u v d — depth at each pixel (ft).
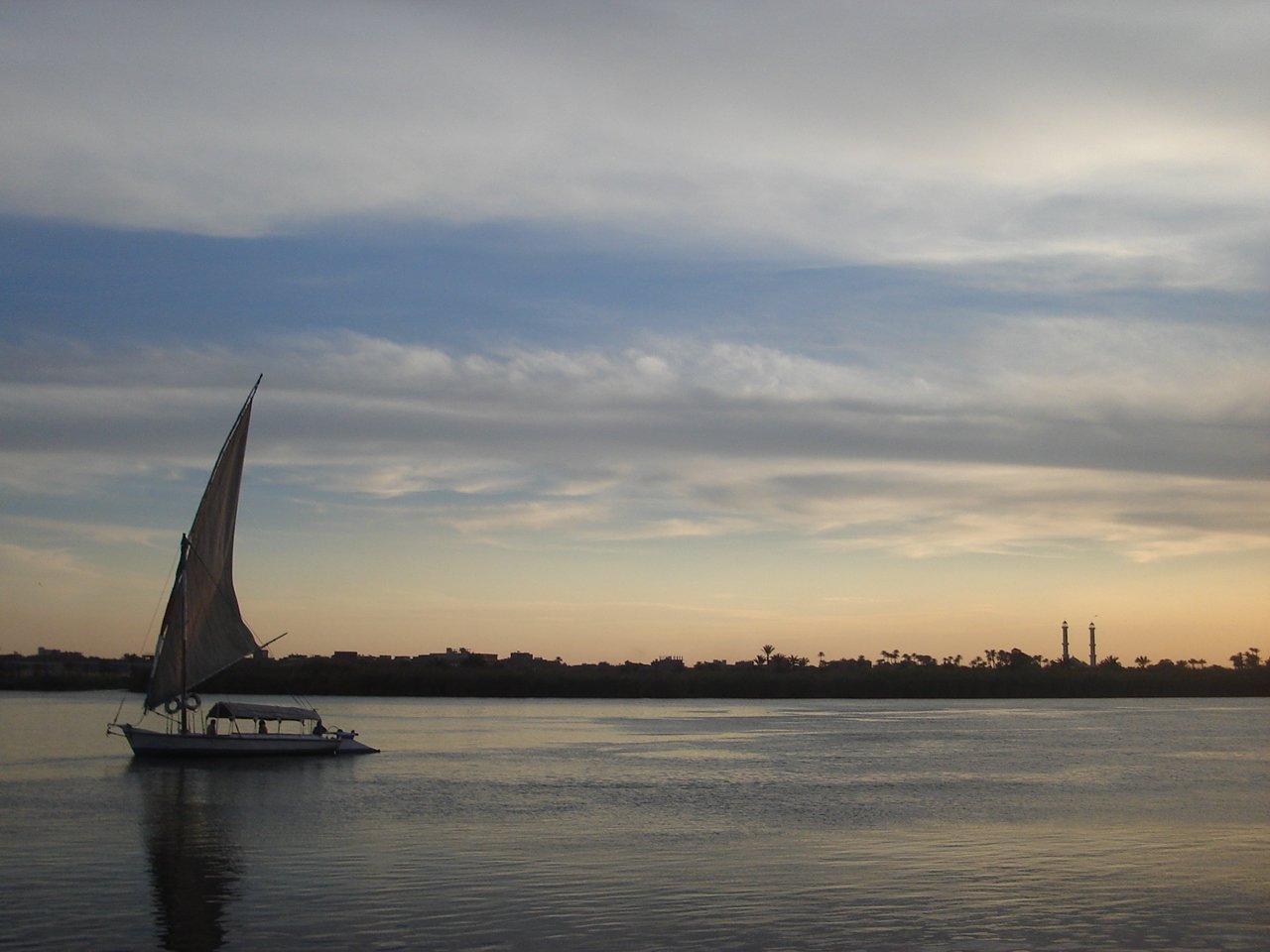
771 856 129.08
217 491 238.89
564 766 238.48
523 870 120.37
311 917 99.81
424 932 95.09
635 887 112.16
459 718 447.01
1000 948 92.58
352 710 521.24
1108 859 128.57
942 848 135.03
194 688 240.32
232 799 178.70
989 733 358.02
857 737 335.26
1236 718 467.52
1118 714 506.89
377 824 152.46
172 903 104.83
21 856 128.67
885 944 93.09
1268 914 103.09
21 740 295.69
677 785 200.85
